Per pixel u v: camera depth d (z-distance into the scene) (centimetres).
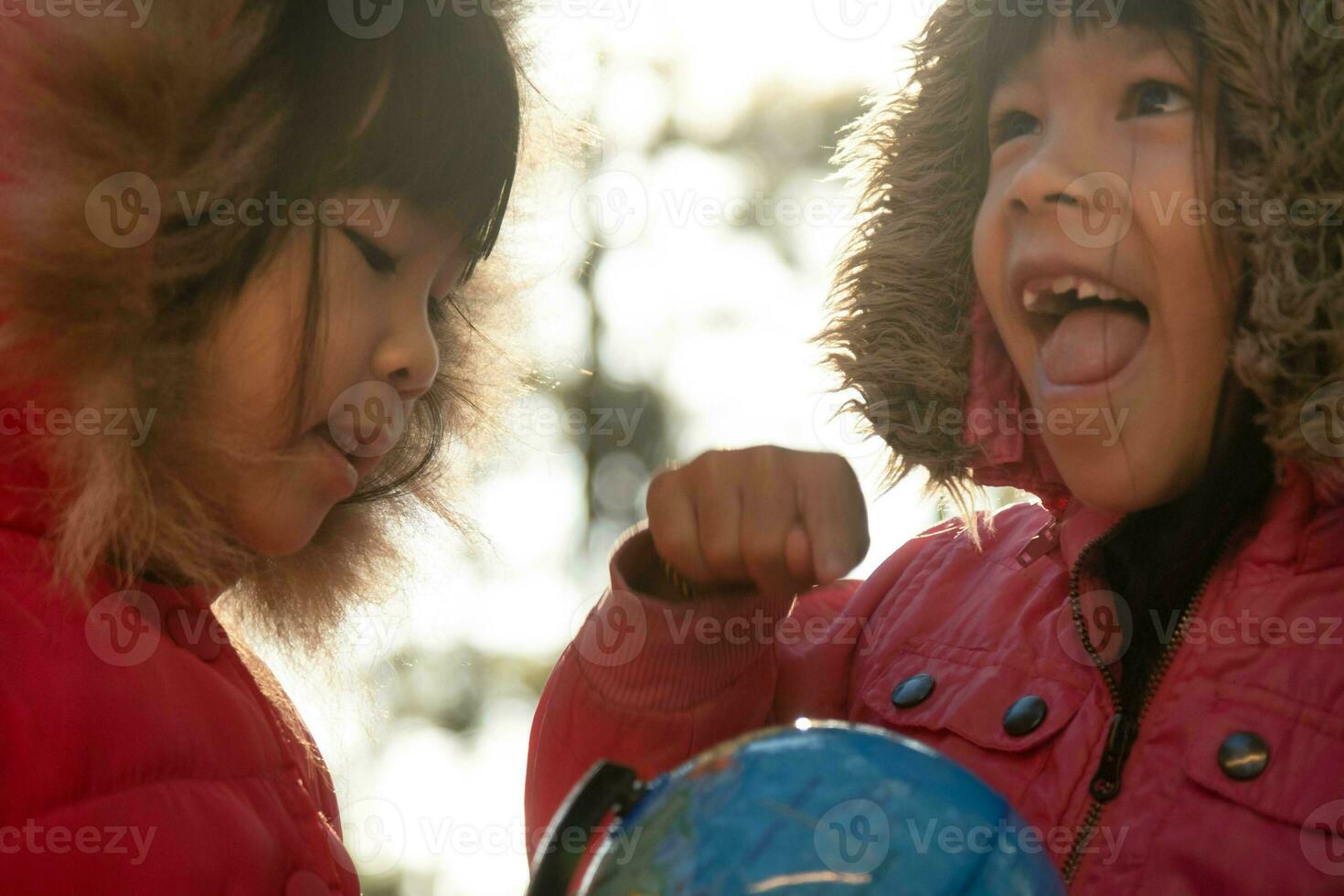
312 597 136
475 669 503
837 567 91
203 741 106
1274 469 103
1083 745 107
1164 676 105
